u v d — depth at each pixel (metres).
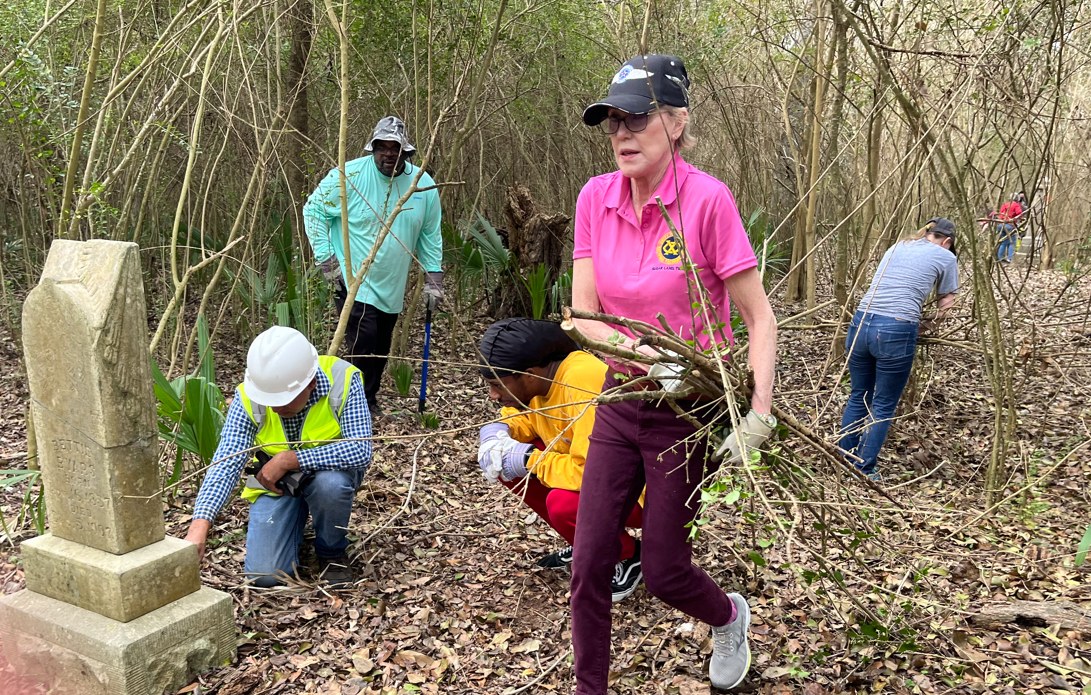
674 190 2.13
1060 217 8.99
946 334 4.74
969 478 4.40
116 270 2.40
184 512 3.72
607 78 8.26
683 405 2.21
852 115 7.61
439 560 3.40
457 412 5.45
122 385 2.45
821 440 2.45
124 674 2.39
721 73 8.63
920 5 4.75
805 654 2.66
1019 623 2.79
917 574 2.62
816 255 7.57
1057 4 3.93
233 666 2.65
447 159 6.89
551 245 6.80
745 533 3.44
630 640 2.79
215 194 6.61
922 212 6.14
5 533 3.51
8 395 5.48
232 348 6.53
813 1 6.20
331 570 3.26
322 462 3.06
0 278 6.42
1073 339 4.80
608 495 2.25
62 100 4.14
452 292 7.48
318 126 7.24
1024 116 3.99
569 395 2.93
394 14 6.38
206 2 4.71
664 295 2.17
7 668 2.64
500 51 7.54
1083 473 4.27
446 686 2.56
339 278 5.25
